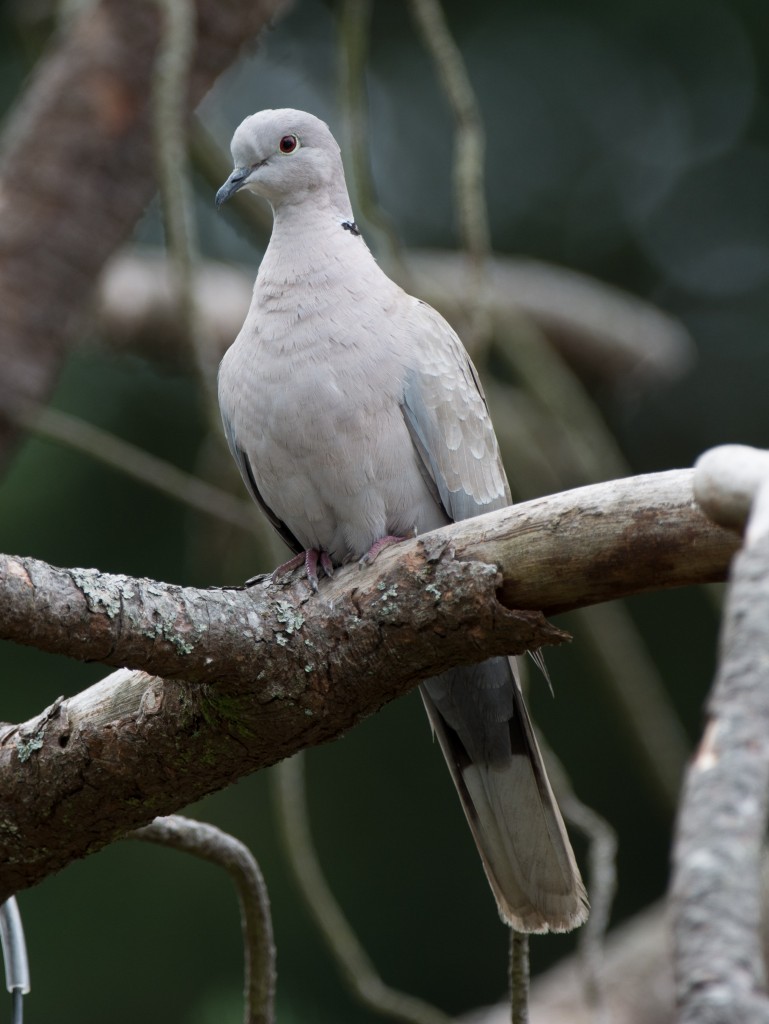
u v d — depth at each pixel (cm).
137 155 1005
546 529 509
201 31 999
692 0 1866
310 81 1820
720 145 1873
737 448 371
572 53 1880
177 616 509
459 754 699
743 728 254
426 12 807
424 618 525
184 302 733
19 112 1023
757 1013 221
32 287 984
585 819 714
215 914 1581
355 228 791
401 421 718
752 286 1859
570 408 1007
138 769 557
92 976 1561
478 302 768
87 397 1606
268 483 743
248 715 539
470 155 786
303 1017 1277
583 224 1862
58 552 1574
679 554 491
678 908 232
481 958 1703
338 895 1703
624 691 958
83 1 1016
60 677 1565
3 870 598
